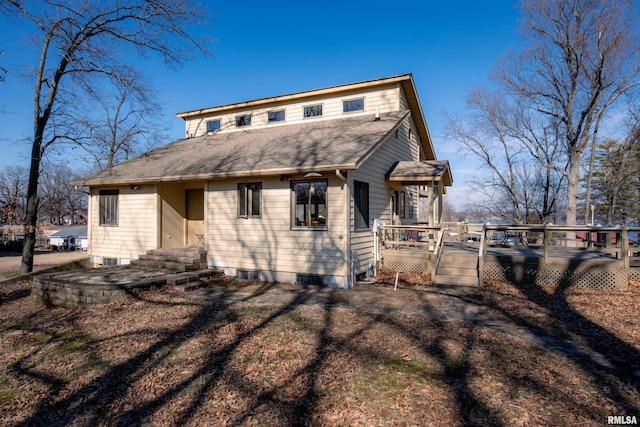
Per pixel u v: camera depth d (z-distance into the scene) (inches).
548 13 818.8
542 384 166.7
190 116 741.3
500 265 403.2
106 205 551.8
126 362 204.5
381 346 215.3
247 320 271.7
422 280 412.8
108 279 379.2
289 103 654.5
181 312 297.1
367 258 437.4
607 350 207.0
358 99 607.5
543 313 281.7
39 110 522.9
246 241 433.4
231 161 453.1
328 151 406.6
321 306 307.6
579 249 490.3
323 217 391.2
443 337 228.8
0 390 179.0
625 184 1294.3
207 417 148.4
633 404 149.9
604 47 760.3
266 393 165.0
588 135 824.3
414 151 682.2
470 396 156.9
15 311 340.5
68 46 496.4
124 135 908.0
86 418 151.7
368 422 140.7
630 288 358.9
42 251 1494.8
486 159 1167.0
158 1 486.6
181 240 537.3
